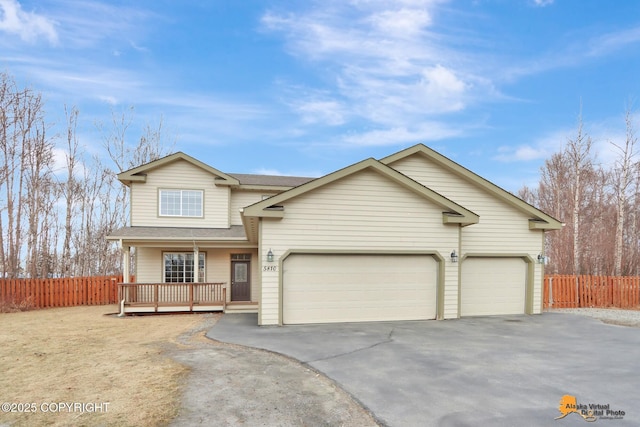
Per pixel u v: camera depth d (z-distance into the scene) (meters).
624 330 9.37
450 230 11.02
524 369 5.94
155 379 5.52
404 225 10.72
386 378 5.49
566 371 5.84
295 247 10.16
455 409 4.38
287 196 10.01
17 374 5.85
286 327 9.71
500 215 12.42
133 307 12.73
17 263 19.69
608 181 24.53
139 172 15.27
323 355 6.79
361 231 10.48
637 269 22.38
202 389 5.08
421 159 12.57
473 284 12.00
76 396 4.86
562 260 23.03
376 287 10.62
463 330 9.20
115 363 6.44
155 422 4.07
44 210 22.08
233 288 15.60
